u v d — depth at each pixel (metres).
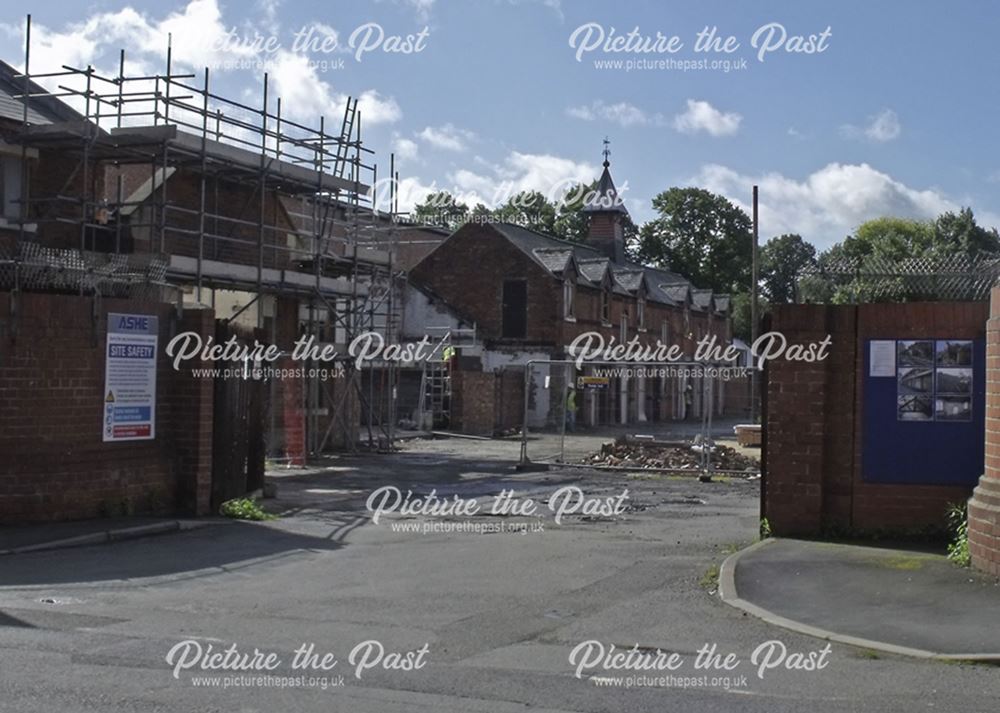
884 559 11.20
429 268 50.34
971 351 12.44
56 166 21.64
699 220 82.69
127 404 15.27
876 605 9.32
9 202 20.72
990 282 12.80
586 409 50.34
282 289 24.70
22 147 20.62
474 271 49.72
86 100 20.80
